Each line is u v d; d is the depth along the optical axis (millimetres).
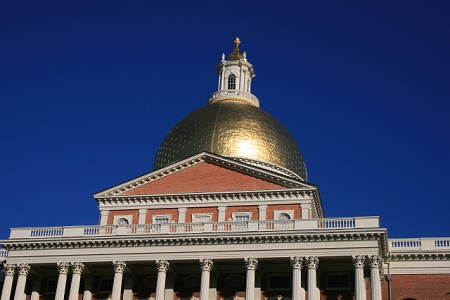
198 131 84500
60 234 74375
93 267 73938
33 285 75438
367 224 67938
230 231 69750
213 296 70438
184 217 77250
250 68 99188
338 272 70188
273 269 71062
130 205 79000
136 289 73625
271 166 82688
